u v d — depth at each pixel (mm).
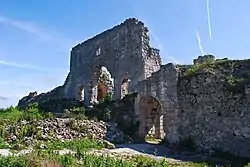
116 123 25453
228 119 19953
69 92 41188
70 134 21484
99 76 37031
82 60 39062
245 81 19875
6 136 19250
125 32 32750
